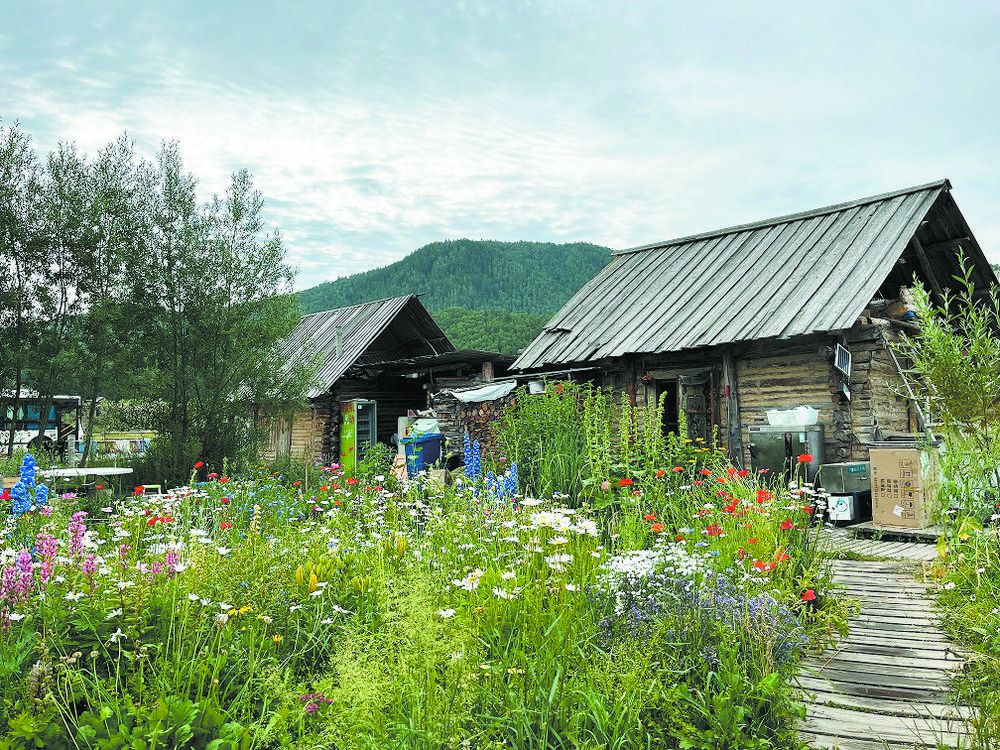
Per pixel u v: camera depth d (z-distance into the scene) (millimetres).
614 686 3863
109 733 3141
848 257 14344
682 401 14273
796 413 11969
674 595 4801
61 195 18109
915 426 13789
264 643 4078
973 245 15211
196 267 16891
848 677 5094
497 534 6215
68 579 4191
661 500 8594
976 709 4223
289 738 3209
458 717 3359
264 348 17641
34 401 18875
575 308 17891
